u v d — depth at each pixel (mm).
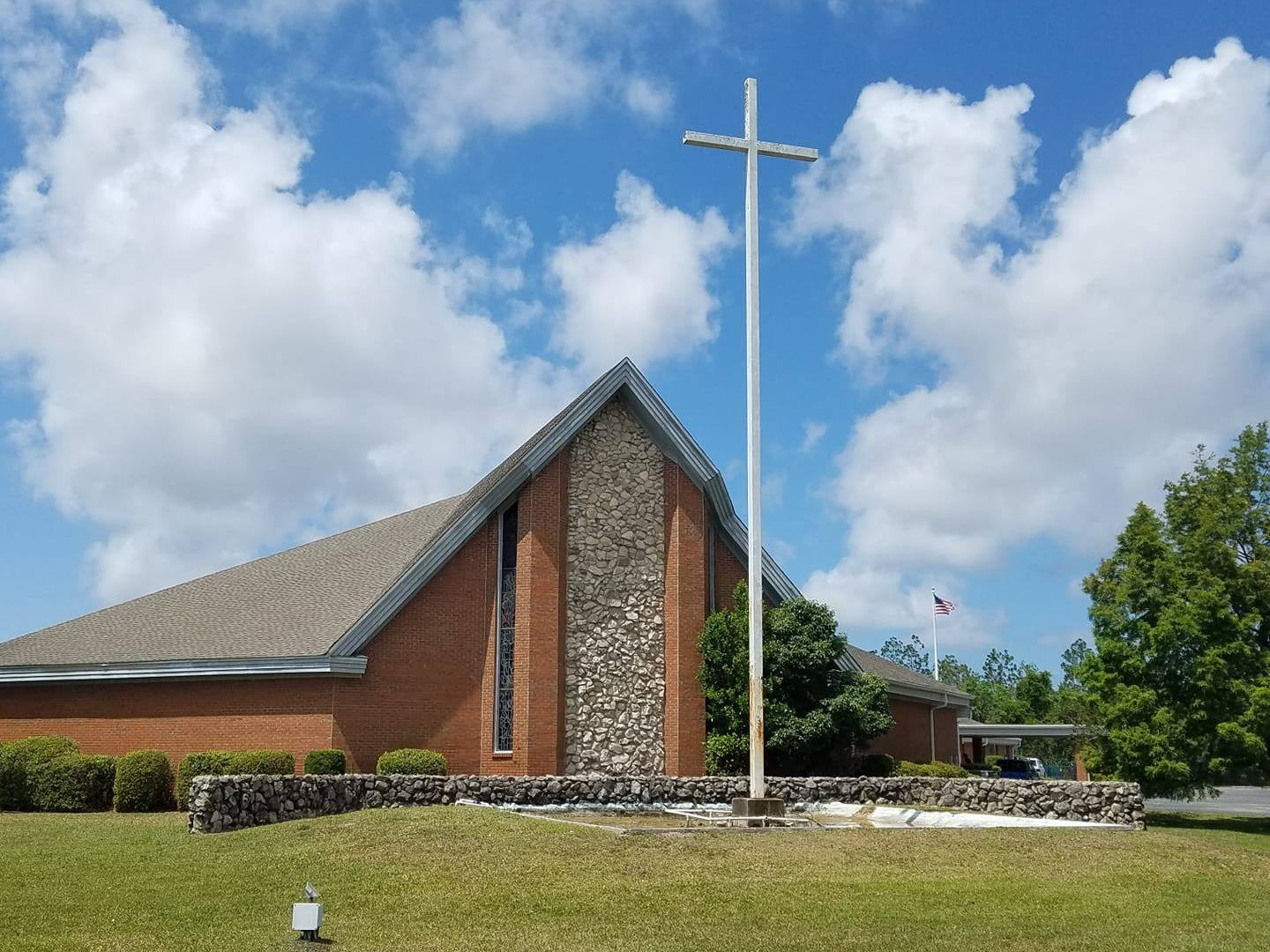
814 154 24641
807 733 29062
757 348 23531
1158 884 16094
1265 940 12750
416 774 25688
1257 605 31562
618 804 24016
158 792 24859
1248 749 29281
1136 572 31156
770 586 32375
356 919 12688
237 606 31766
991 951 11773
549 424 32656
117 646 30000
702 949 11570
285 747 27234
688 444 30750
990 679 120062
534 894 13984
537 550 28953
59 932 11688
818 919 13086
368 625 27484
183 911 12805
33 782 25125
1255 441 33938
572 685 29141
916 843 18281
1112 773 31109
